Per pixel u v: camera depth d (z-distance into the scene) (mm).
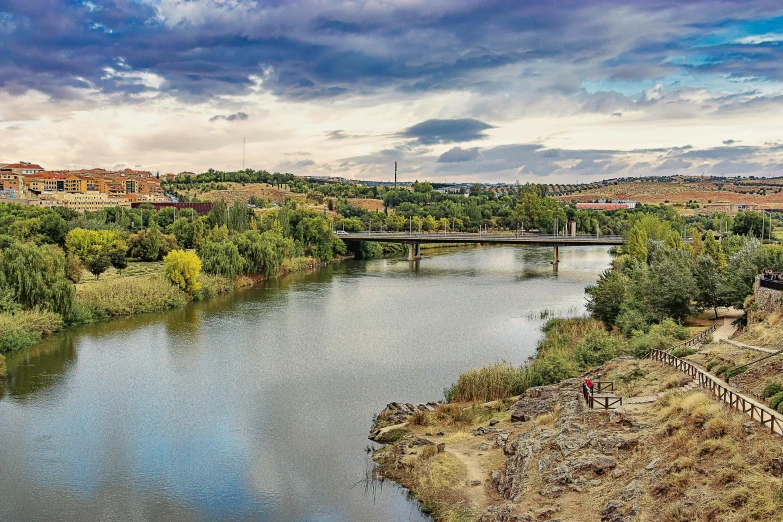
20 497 46938
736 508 29891
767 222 176625
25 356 81688
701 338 63875
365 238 195125
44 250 100750
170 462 52219
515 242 184125
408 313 108438
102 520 44125
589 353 66688
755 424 35094
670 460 36031
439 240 191000
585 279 151125
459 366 76250
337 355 81438
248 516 44219
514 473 43031
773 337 54219
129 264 153500
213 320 103000
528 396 58219
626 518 33062
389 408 60750
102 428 58875
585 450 40812
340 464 51156
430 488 44875
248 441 55781
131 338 90875
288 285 142250
